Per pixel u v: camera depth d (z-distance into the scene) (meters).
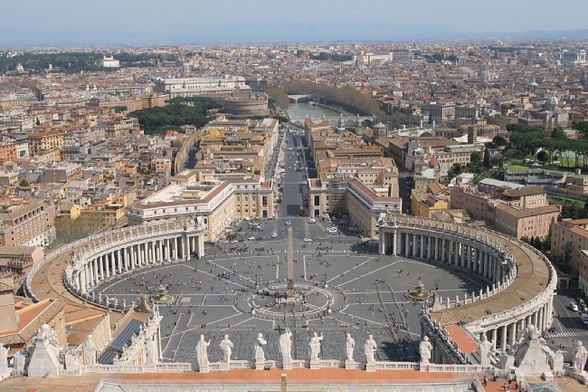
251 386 126.38
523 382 121.31
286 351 133.62
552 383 122.12
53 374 128.62
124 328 177.12
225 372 132.12
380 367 132.75
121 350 160.25
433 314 194.62
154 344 168.62
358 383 126.38
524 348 127.50
